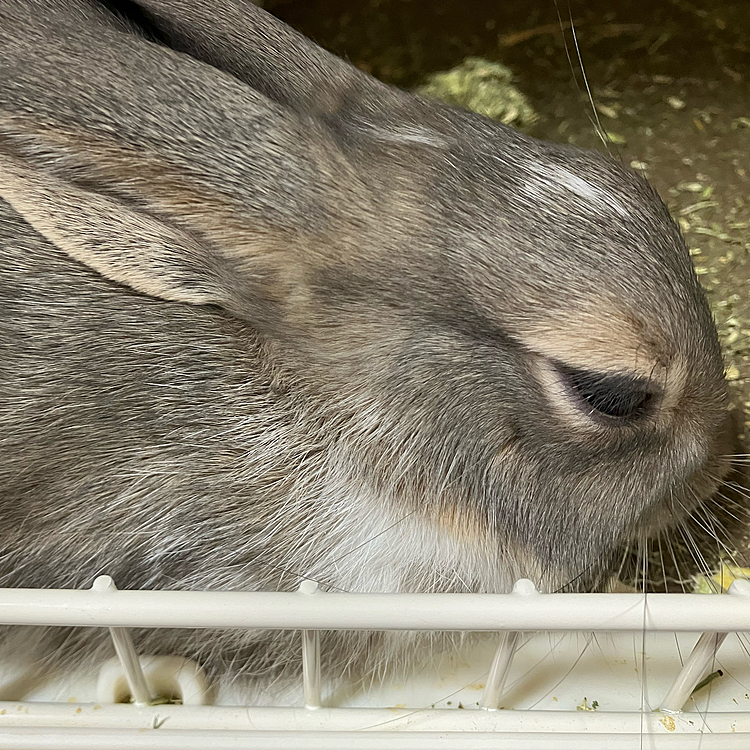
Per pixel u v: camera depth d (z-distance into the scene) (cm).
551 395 30
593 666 31
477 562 32
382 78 48
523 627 28
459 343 31
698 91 45
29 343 31
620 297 30
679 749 29
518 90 46
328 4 50
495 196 30
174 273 31
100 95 30
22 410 31
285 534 32
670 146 44
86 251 31
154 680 31
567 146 32
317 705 30
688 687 30
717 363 32
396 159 31
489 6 50
